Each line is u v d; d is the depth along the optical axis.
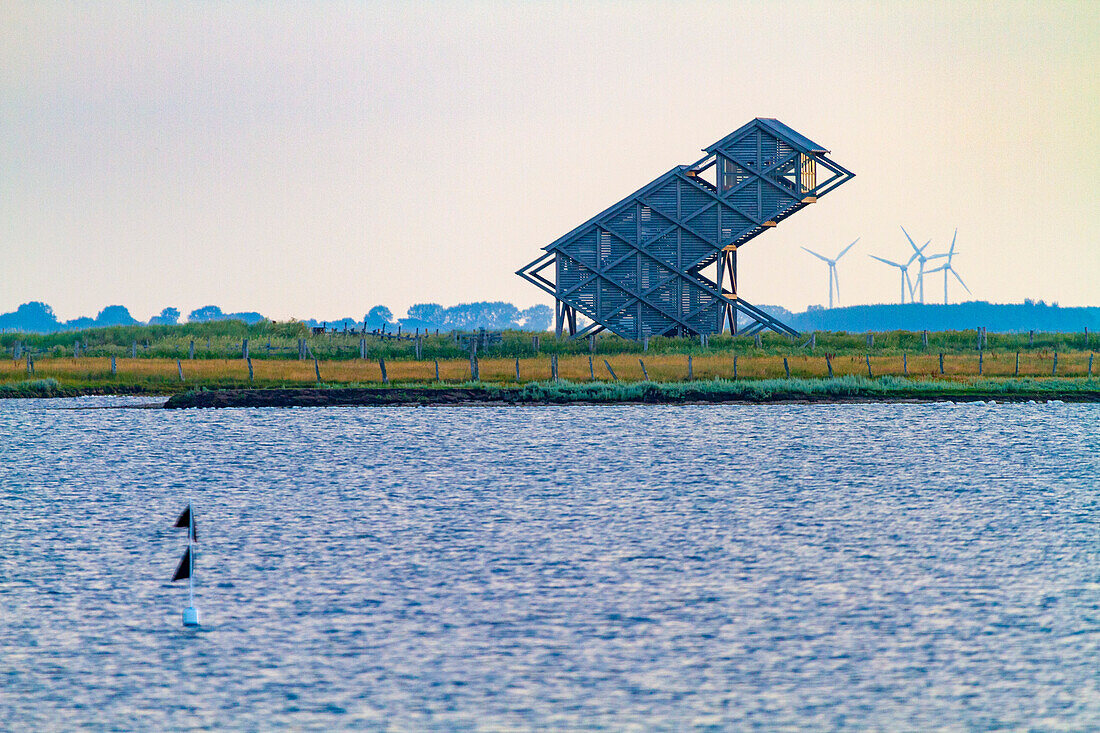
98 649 70.56
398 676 65.88
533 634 72.81
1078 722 59.25
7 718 60.38
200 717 60.53
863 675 65.62
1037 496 119.69
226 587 84.19
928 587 82.62
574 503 117.12
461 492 124.56
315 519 109.19
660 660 68.00
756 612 77.00
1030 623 74.25
